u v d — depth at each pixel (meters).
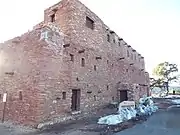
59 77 11.44
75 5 14.25
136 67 29.11
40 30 10.88
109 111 15.67
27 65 11.15
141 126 10.55
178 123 11.48
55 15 15.02
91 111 14.76
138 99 21.25
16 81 11.86
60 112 11.23
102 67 17.61
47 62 10.56
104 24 19.27
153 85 49.50
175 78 48.91
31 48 11.16
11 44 13.20
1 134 8.70
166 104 24.23
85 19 15.43
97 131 9.02
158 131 9.35
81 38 14.46
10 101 12.02
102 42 18.22
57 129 9.43
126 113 13.28
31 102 10.15
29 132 8.91
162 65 49.97
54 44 11.30
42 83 10.08
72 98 13.05
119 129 9.62
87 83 14.62
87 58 15.03
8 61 13.20
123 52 24.20
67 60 12.44
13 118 11.33
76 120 11.93
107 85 18.33
